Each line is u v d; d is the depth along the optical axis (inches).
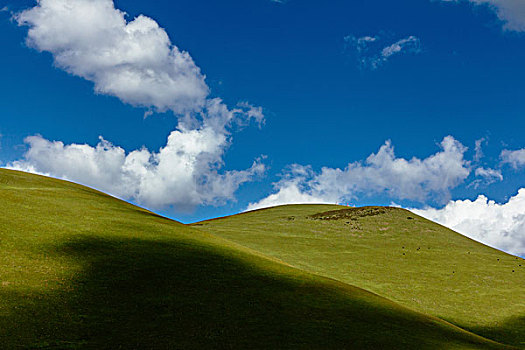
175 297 1155.3
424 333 1214.9
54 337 866.1
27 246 1311.5
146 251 1485.0
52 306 991.0
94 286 1139.3
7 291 1013.8
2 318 893.2
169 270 1344.7
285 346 957.8
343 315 1226.0
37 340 842.8
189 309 1096.2
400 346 1060.5
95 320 966.4
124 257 1385.3
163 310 1069.1
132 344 882.1
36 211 1721.2
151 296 1138.7
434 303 1985.7
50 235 1445.6
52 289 1074.1
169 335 944.3
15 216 1582.2
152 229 1829.5
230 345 932.6
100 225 1704.0
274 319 1113.4
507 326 1772.9
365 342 1047.6
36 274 1138.7
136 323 983.0
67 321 939.3
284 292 1337.4
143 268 1322.6
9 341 820.6
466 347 1160.8
